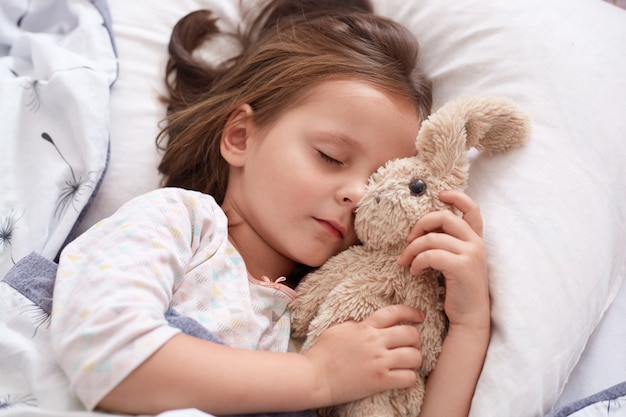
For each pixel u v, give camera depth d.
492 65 0.92
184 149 0.95
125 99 1.01
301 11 1.07
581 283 0.77
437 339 0.74
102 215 0.94
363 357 0.69
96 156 0.90
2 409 0.64
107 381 0.59
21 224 0.85
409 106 0.86
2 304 0.72
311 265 0.82
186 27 1.07
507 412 0.70
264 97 0.90
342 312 0.74
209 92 1.00
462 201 0.75
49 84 0.92
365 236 0.77
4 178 0.86
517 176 0.82
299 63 0.88
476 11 0.97
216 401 0.63
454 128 0.75
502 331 0.73
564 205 0.79
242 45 1.09
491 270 0.77
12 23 1.07
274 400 0.65
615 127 0.85
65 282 0.69
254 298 0.80
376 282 0.75
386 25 0.96
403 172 0.75
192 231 0.78
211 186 0.94
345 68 0.85
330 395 0.68
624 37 0.92
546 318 0.74
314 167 0.80
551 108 0.86
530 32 0.92
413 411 0.73
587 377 0.83
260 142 0.86
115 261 0.66
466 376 0.73
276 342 0.78
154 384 0.60
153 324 0.62
